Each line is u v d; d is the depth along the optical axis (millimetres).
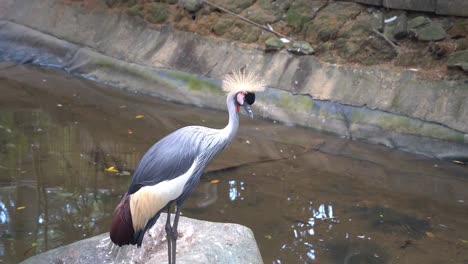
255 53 7301
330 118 6504
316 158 6008
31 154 5941
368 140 6262
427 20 6688
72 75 8180
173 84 7484
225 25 7691
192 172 3693
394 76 6465
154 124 6672
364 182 5613
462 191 5469
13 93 7465
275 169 5809
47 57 8547
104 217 5035
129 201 3656
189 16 8000
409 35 6723
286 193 5422
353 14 7141
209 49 7586
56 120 6723
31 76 8078
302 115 6648
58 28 8766
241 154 6055
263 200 5312
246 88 3783
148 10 8312
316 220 5066
